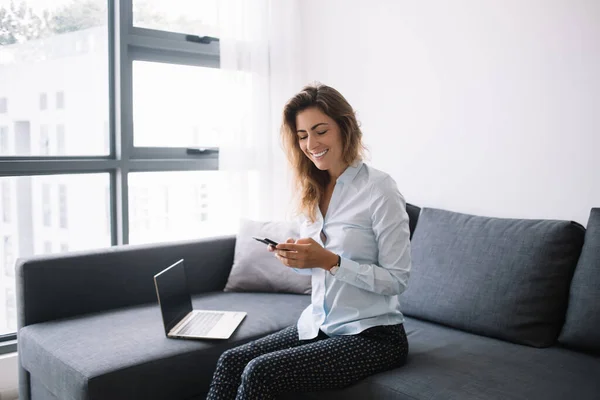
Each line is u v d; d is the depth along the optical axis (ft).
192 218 10.71
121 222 9.63
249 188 10.55
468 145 8.59
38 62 8.87
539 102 7.73
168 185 10.33
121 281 8.05
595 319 6.09
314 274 6.26
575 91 7.36
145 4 9.84
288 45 10.80
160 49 9.95
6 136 8.65
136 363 6.03
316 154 5.99
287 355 5.34
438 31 8.87
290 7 10.78
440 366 5.81
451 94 8.76
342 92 10.52
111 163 9.42
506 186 8.16
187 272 8.75
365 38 9.98
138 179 9.95
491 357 6.10
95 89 9.48
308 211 6.40
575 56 7.33
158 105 10.13
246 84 10.31
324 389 5.51
